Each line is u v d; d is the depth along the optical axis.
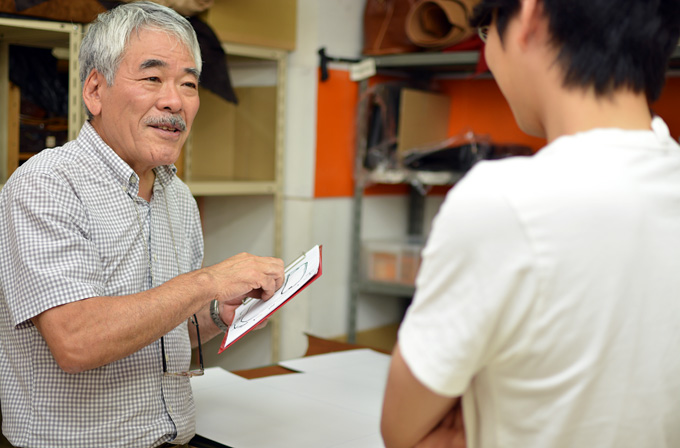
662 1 0.65
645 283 0.63
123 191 1.22
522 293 0.60
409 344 0.64
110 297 1.06
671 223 0.65
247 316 1.15
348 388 1.52
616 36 0.63
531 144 2.94
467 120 3.12
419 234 3.25
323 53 2.57
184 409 1.26
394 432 0.70
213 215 2.91
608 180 0.62
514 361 0.63
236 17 2.36
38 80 2.22
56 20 1.86
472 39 2.52
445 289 0.62
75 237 1.09
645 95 0.67
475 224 0.60
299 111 2.66
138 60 1.19
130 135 1.21
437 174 2.67
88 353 1.03
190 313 1.12
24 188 1.09
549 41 0.66
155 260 1.28
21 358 1.14
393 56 2.68
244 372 1.64
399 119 2.79
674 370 0.66
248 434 1.24
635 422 0.64
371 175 2.77
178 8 2.13
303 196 2.68
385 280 2.83
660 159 0.66
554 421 0.63
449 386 0.61
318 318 2.78
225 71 2.24
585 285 0.60
